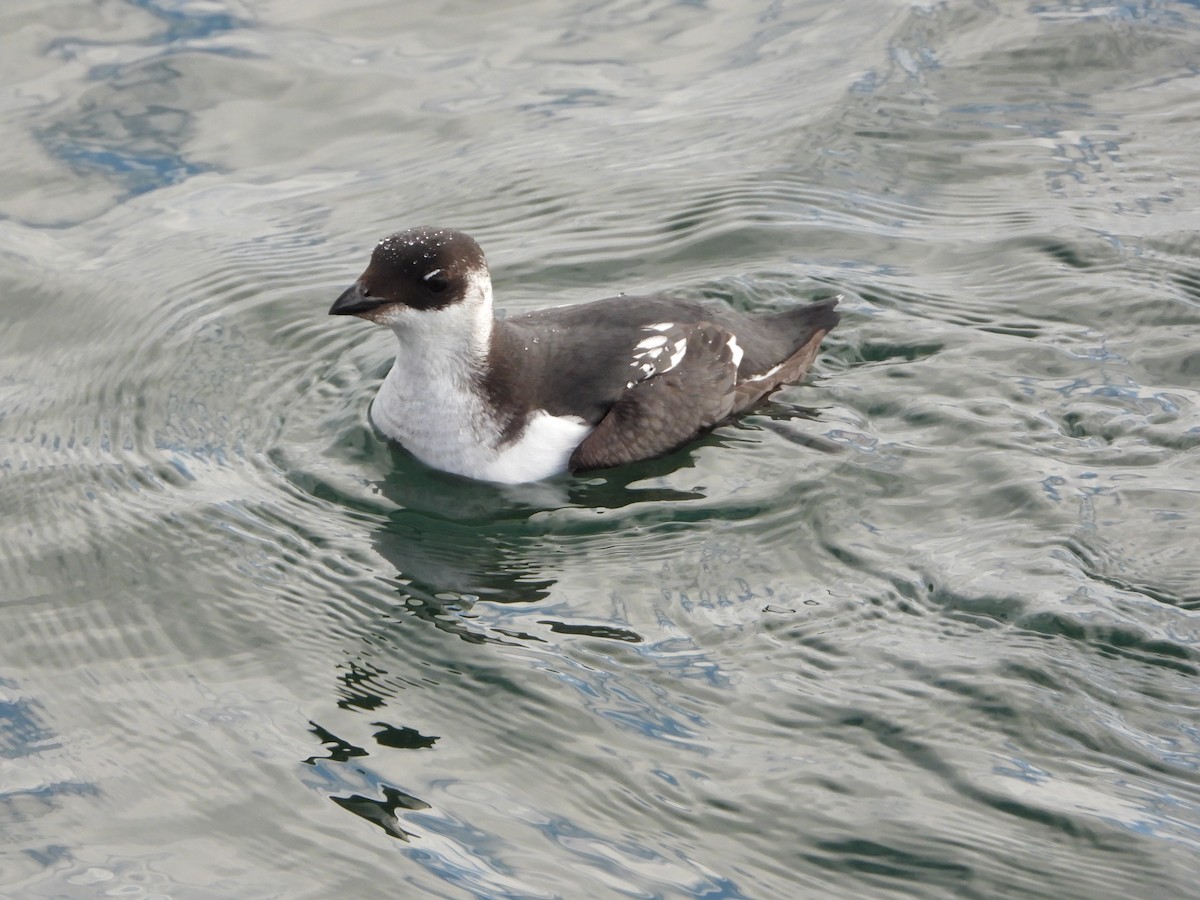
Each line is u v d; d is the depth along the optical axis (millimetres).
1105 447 12164
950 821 8922
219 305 14609
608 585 11031
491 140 17109
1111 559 10891
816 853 8766
